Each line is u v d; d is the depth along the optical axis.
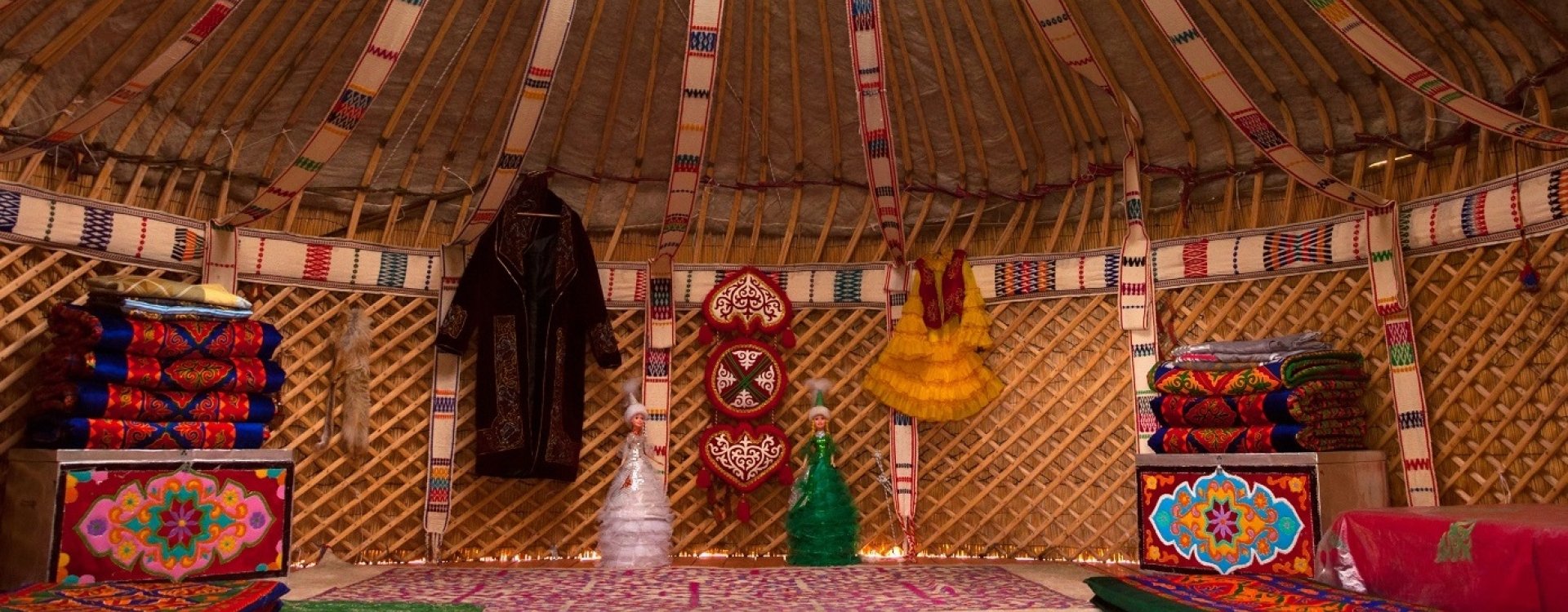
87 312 3.32
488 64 4.11
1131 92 4.14
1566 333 3.37
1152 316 4.20
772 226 4.76
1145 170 4.32
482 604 3.02
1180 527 3.55
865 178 4.67
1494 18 3.39
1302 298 3.99
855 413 4.61
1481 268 3.58
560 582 3.56
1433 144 3.72
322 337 4.27
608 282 4.59
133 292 3.40
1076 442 4.38
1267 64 3.93
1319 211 4.00
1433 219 3.66
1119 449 4.26
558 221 4.44
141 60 3.70
